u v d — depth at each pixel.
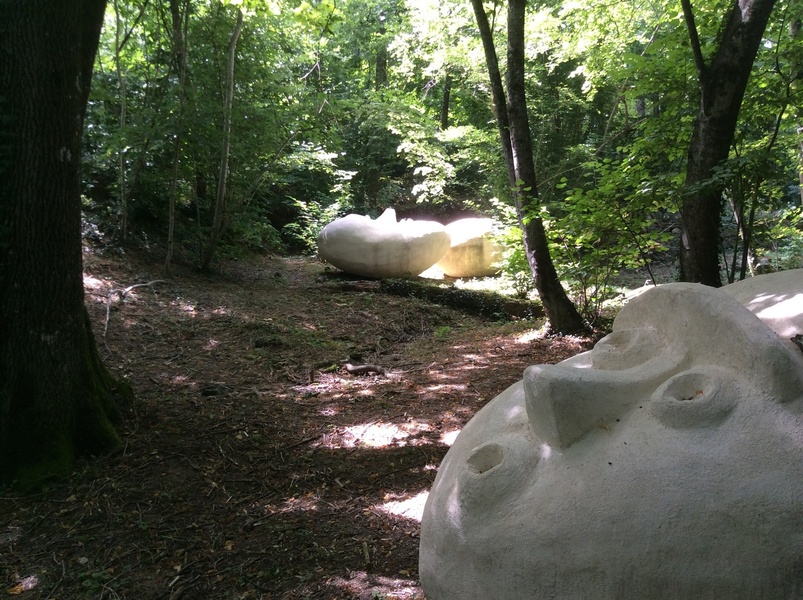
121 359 6.21
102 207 10.20
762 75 6.11
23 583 3.00
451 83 19.22
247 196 11.22
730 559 1.38
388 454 4.42
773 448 1.45
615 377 1.77
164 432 4.63
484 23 7.57
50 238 4.09
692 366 1.75
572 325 7.82
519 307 9.79
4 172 3.97
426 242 11.72
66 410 4.20
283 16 11.80
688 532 1.42
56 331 4.18
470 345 7.70
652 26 11.05
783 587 1.34
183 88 9.31
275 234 15.18
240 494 3.84
